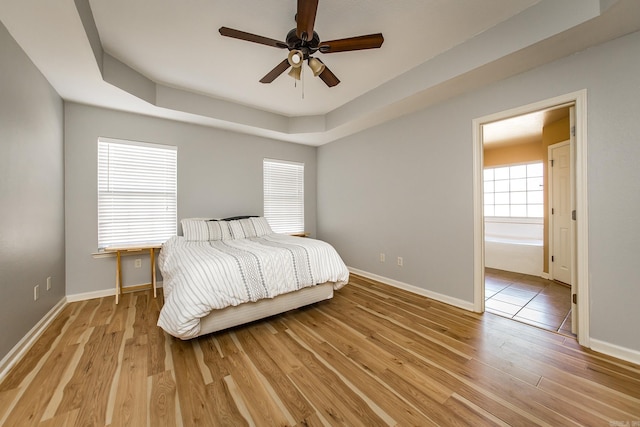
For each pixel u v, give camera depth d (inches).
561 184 137.7
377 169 143.9
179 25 78.7
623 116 67.9
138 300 114.3
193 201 142.6
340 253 172.4
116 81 96.9
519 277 150.3
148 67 102.8
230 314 81.0
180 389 57.3
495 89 93.4
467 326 89.0
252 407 52.5
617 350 69.2
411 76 103.6
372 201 147.6
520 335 82.4
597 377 61.1
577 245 76.6
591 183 72.8
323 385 59.2
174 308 71.9
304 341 79.1
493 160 202.4
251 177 163.2
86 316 96.8
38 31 67.4
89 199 115.6
